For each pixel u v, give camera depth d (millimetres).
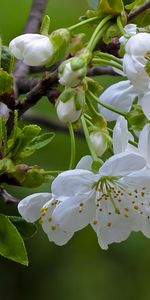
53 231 223
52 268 502
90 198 224
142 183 219
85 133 219
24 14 360
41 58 214
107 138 228
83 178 216
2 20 360
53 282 510
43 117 346
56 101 217
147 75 210
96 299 506
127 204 230
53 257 494
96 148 227
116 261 493
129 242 455
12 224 208
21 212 216
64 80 204
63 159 384
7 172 214
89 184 220
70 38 214
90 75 295
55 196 214
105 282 502
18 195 378
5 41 359
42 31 217
